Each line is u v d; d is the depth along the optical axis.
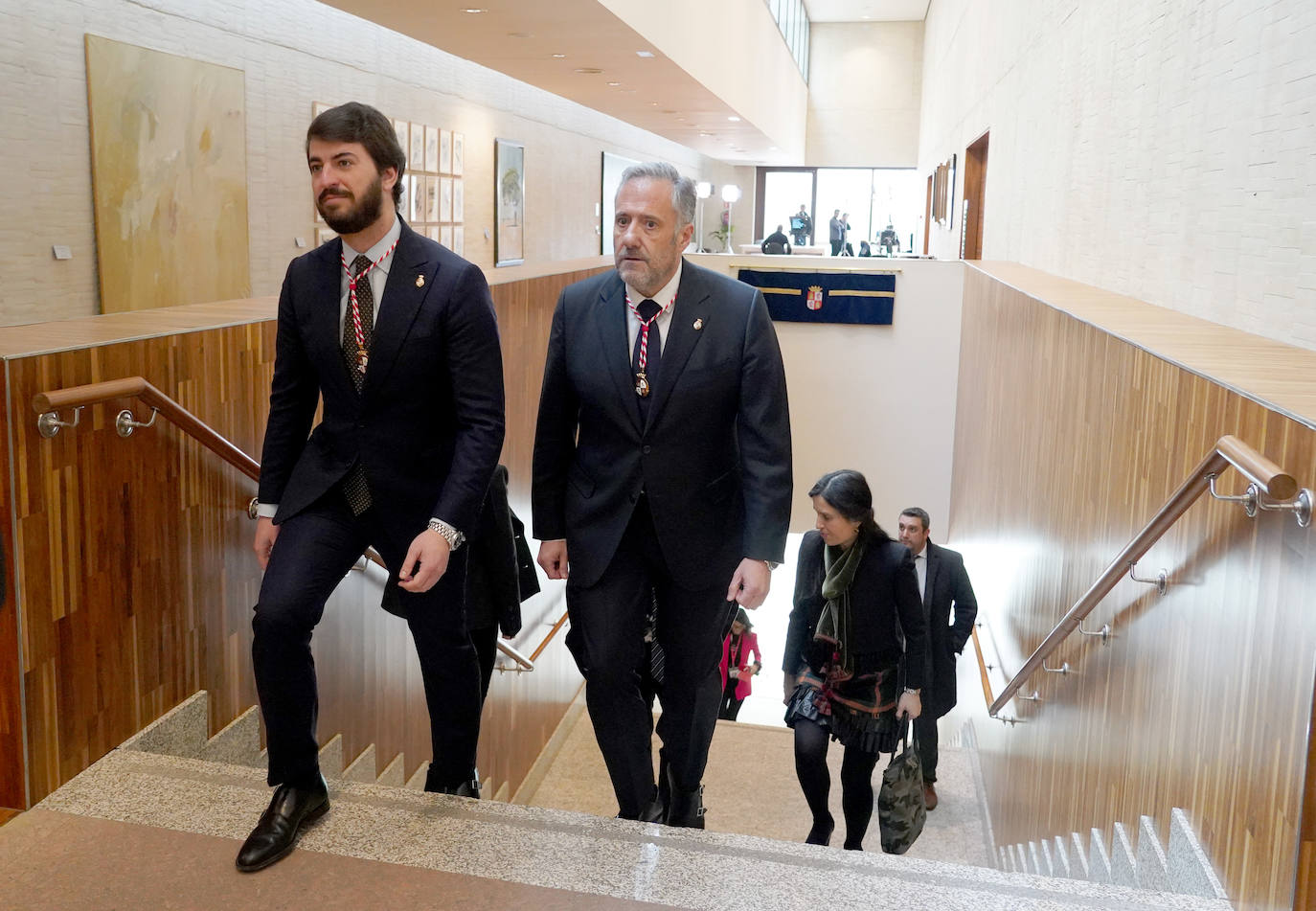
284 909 2.06
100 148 6.53
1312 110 3.08
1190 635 2.67
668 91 11.68
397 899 2.10
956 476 11.05
